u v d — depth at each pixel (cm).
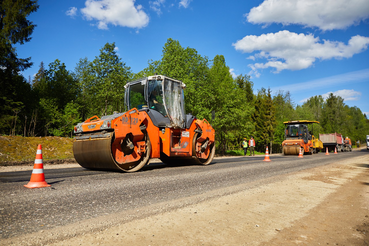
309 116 5247
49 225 250
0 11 2128
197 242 222
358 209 355
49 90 3155
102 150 638
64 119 2533
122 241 218
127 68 3086
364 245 228
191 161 981
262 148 4625
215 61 3166
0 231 230
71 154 1295
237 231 253
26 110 2550
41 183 439
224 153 2798
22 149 1186
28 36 2186
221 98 2302
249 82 5003
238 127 2584
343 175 741
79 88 3512
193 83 2100
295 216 312
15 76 2227
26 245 203
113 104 3269
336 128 7925
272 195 427
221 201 373
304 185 539
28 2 2141
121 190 424
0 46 2020
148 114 758
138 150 712
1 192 388
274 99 5366
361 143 10406
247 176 650
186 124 906
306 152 2395
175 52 2164
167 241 221
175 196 394
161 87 829
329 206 368
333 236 249
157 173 668
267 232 254
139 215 292
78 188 430
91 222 262
